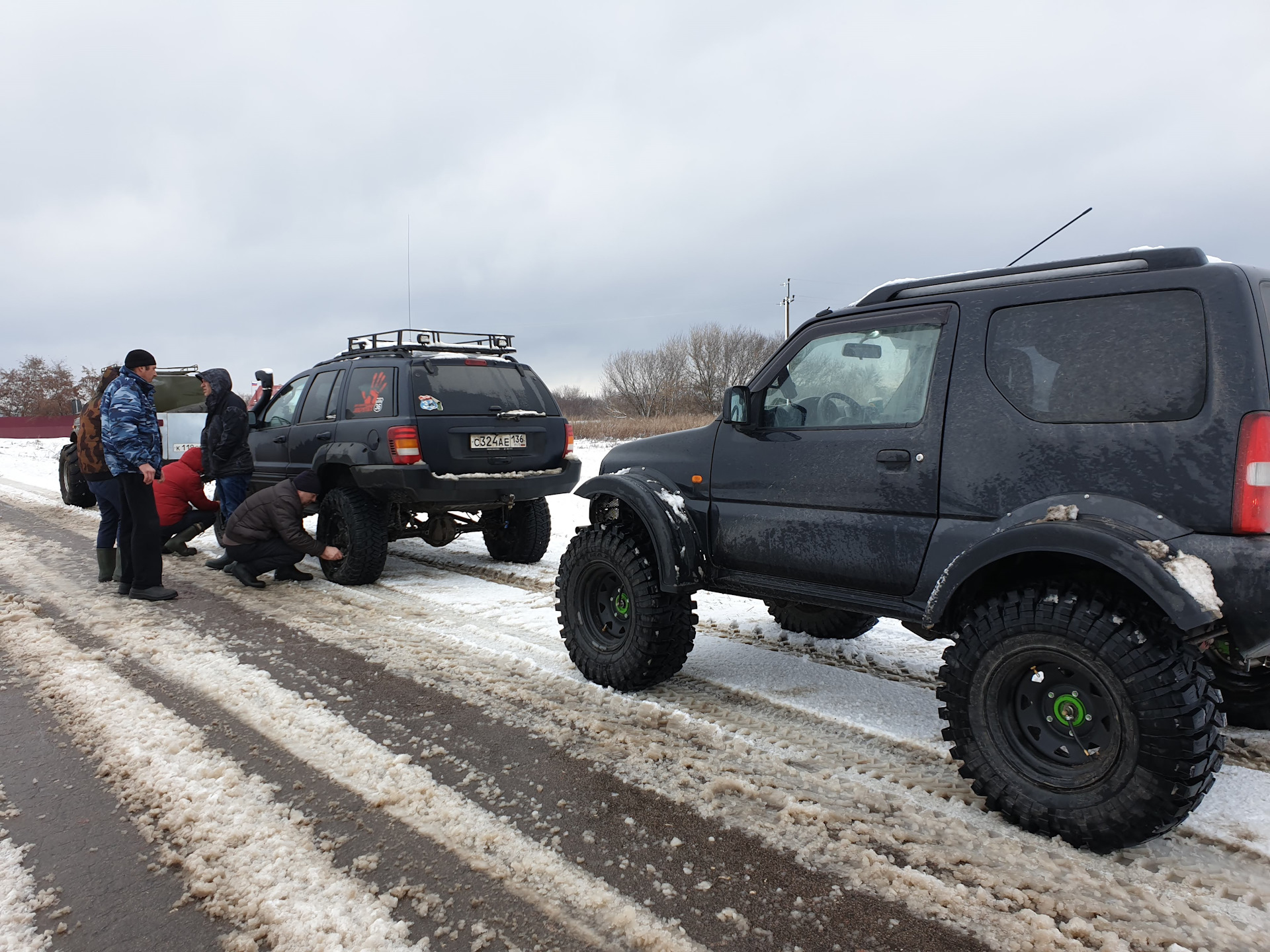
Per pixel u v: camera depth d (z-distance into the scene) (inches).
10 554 299.6
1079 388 97.1
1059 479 96.8
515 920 78.5
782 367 132.4
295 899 81.4
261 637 183.2
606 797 104.7
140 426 216.4
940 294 113.3
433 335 262.4
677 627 141.3
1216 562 83.9
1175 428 88.7
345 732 126.0
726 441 137.9
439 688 147.4
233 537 238.8
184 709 135.8
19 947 74.1
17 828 96.1
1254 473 83.0
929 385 111.2
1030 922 78.2
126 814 99.7
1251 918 78.9
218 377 264.2
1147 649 85.4
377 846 92.0
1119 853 90.9
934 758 117.3
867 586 117.0
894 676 156.3
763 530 130.3
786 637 183.5
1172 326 91.4
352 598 225.6
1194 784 83.5
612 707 138.3
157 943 74.6
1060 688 93.4
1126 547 85.1
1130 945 74.7
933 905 81.1
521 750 119.6
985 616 98.5
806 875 86.9
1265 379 84.6
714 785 107.2
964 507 105.0
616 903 81.4
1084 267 102.7
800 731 127.9
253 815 99.0
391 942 74.7
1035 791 93.3
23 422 1635.1
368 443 234.8
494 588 240.4
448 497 231.6
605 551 146.6
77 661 162.9
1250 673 119.0
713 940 75.5
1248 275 89.4
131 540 223.9
